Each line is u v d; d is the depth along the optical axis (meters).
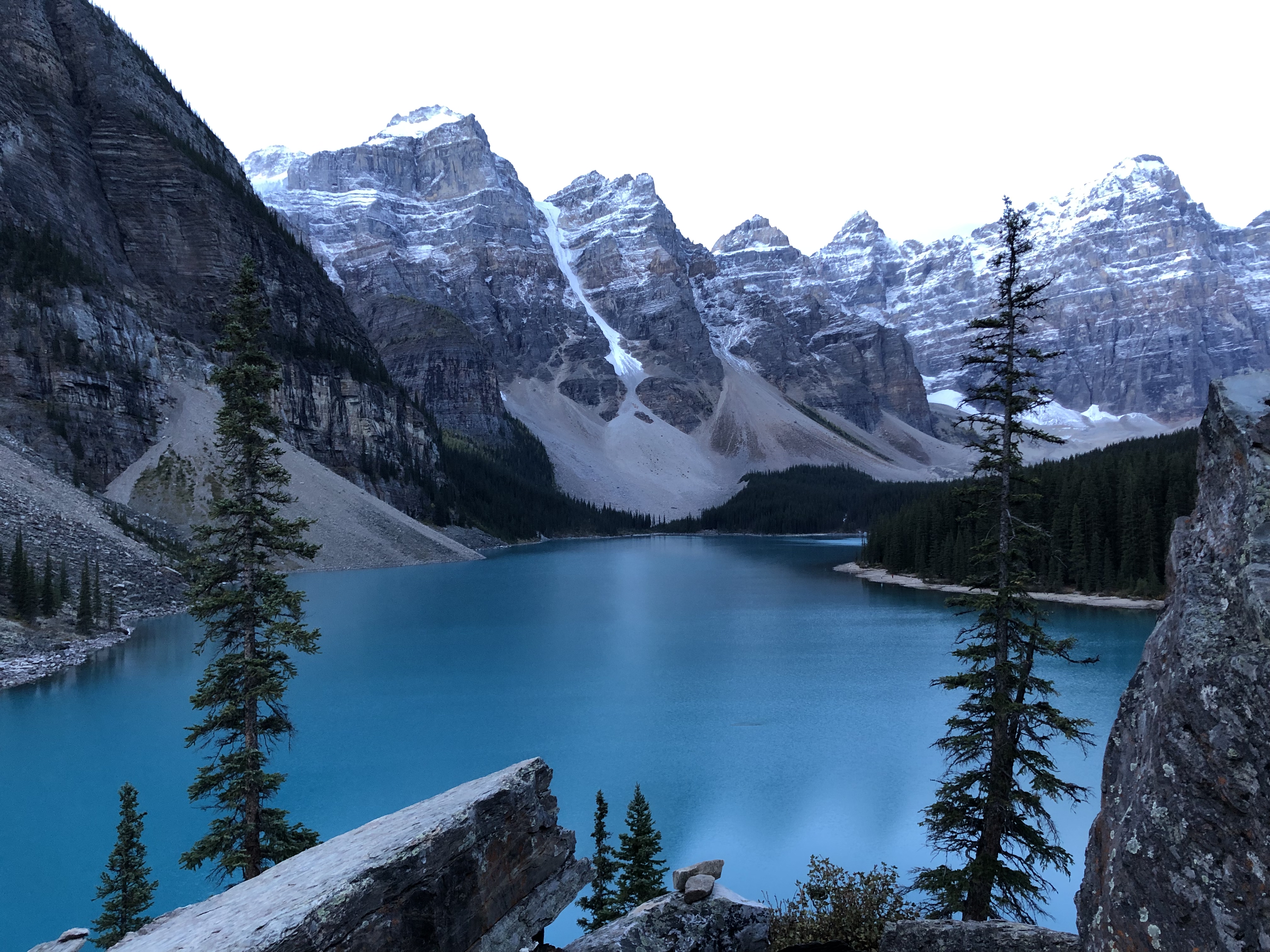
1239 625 6.57
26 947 22.50
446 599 103.94
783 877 27.75
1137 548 99.25
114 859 20.55
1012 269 20.48
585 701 52.44
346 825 31.33
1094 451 150.25
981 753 20.77
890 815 33.38
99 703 47.94
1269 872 5.62
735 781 37.19
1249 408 7.53
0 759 38.41
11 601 62.03
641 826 22.34
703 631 80.81
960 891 19.59
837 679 59.12
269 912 7.80
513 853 9.66
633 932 10.84
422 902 8.40
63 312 114.00
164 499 111.88
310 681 58.56
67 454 107.44
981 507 20.62
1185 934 6.13
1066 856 19.14
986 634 20.91
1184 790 6.40
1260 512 6.84
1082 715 46.44
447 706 51.06
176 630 70.25
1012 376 20.22
